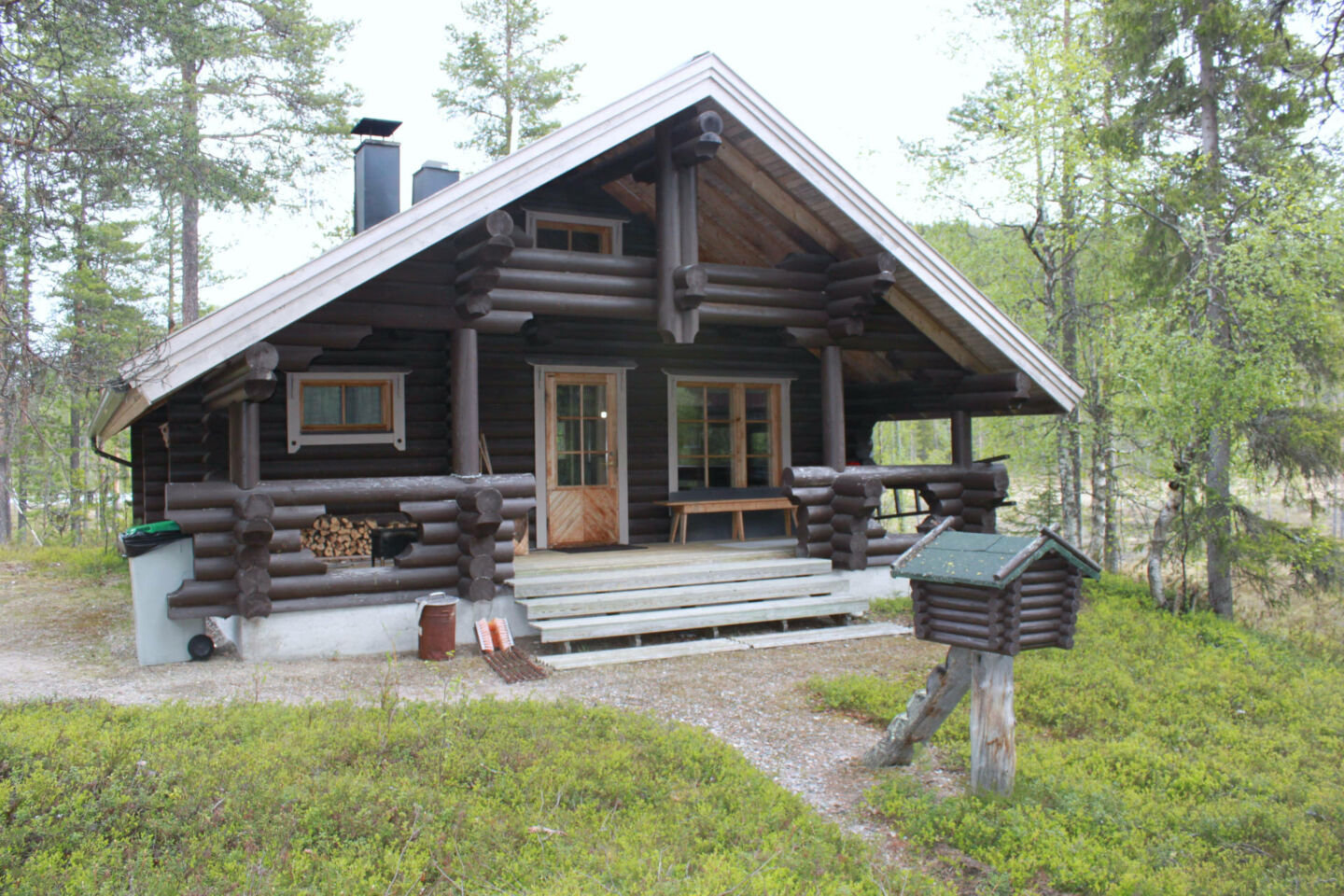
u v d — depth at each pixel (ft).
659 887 11.34
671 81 26.94
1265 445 39.47
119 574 44.01
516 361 35.68
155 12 42.93
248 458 24.59
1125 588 38.50
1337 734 20.84
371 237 23.63
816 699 21.97
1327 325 34.09
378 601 26.13
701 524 39.75
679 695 22.26
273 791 13.76
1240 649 29.12
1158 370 33.86
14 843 11.89
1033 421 54.24
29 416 23.62
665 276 29.22
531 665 24.26
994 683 15.75
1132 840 14.16
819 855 13.11
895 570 16.24
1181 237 39.11
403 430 33.78
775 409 42.04
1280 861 13.80
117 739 15.35
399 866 11.94
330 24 61.16
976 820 14.52
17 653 26.30
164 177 47.96
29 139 29.25
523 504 27.50
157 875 11.52
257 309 22.71
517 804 14.43
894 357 35.29
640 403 38.58
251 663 24.58
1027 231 50.37
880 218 30.66
